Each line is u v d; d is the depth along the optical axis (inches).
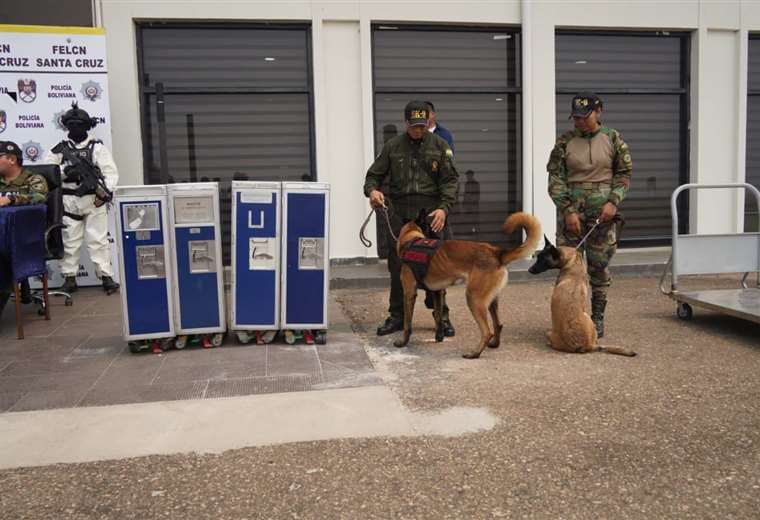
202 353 197.9
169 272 195.3
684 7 364.2
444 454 125.7
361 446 129.5
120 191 190.2
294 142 346.6
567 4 353.4
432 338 214.5
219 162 341.7
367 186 214.4
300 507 108.3
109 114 300.0
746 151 398.3
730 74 376.8
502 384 164.1
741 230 384.8
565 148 209.8
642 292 291.9
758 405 148.2
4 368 184.9
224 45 334.3
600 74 373.7
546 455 124.8
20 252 220.4
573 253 195.2
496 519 104.0
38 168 260.7
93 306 271.7
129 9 315.3
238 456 126.3
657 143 386.3
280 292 201.2
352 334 221.1
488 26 353.1
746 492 110.7
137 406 152.6
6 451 130.2
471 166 366.6
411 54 350.9
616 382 164.4
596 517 104.0
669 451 126.0
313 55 332.8
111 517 106.6
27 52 288.4
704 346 198.7
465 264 188.1
